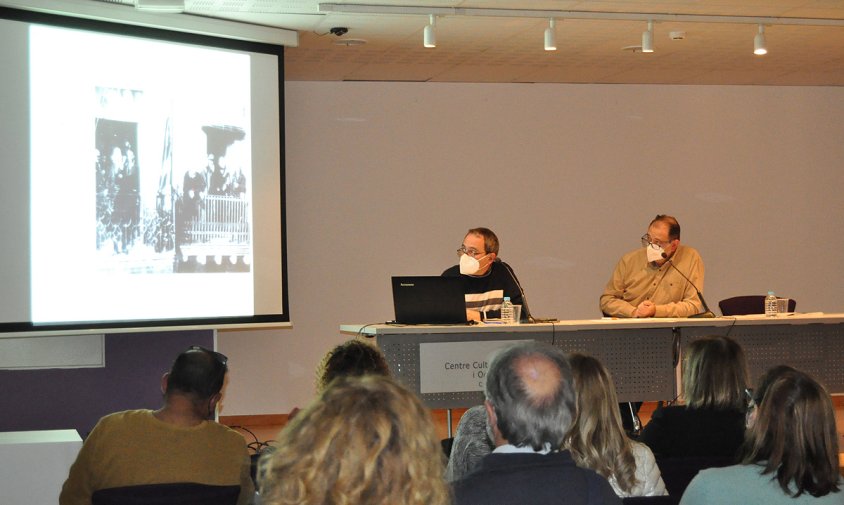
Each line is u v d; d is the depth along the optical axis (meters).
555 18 5.41
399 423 1.10
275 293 5.56
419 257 7.50
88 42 4.89
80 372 5.22
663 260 5.73
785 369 1.97
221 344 7.16
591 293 7.77
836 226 8.16
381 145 7.45
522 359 1.63
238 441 2.41
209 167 5.32
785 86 8.08
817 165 8.16
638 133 7.86
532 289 7.68
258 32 5.50
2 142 4.62
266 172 5.55
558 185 7.74
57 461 3.17
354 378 1.19
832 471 1.86
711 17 5.53
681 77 7.57
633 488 2.30
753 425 2.04
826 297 8.16
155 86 5.13
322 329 7.34
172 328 5.16
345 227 7.39
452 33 5.84
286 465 1.09
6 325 4.62
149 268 5.09
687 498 1.97
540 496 1.54
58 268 4.79
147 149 5.10
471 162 7.59
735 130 8.02
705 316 5.18
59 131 4.80
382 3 5.17
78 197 4.86
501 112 7.64
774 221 8.07
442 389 4.59
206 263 5.29
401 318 4.68
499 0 5.14
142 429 2.33
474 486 1.54
